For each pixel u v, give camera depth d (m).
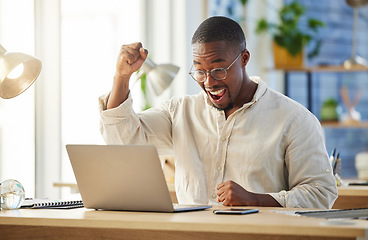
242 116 2.49
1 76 2.16
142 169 1.91
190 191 2.53
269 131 2.47
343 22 7.11
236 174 2.47
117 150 1.94
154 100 5.21
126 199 1.98
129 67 2.36
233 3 6.22
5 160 3.77
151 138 2.61
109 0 4.93
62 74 4.53
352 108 6.50
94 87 4.75
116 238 1.88
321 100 6.88
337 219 1.71
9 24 3.77
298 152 2.42
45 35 3.97
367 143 7.05
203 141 2.54
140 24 5.26
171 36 5.38
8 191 2.07
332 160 3.51
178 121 2.62
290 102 2.52
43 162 3.97
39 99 3.95
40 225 1.89
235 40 2.37
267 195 2.24
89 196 2.05
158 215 1.84
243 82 2.50
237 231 1.60
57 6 3.99
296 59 6.32
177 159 2.58
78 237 1.93
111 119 2.44
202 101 2.62
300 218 1.72
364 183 3.57
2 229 2.02
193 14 5.47
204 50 2.33
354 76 7.05
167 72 3.10
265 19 6.21
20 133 3.84
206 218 1.73
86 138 4.66
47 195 3.97
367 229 1.49
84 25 4.73
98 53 4.82
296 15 6.34
